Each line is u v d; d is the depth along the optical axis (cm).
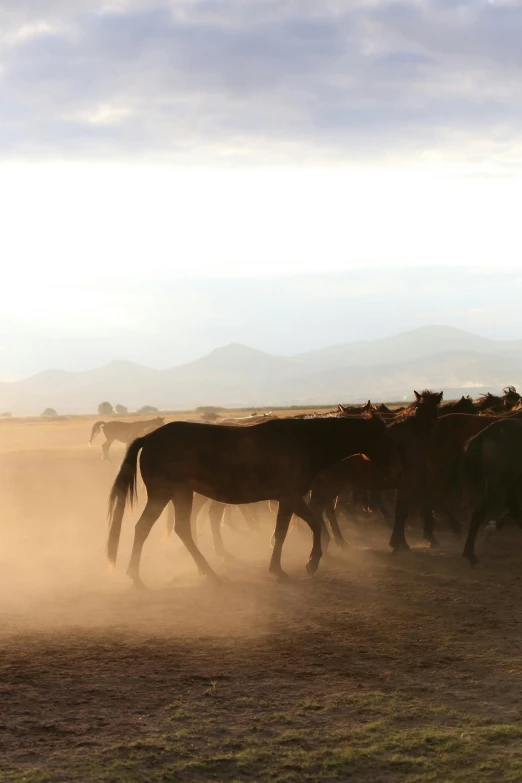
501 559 1316
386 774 553
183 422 1220
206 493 1204
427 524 1491
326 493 1422
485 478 1308
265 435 1209
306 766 562
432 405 1395
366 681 733
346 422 1236
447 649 832
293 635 884
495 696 693
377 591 1100
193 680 733
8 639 865
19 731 618
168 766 561
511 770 551
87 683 724
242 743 600
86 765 561
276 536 1205
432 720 642
